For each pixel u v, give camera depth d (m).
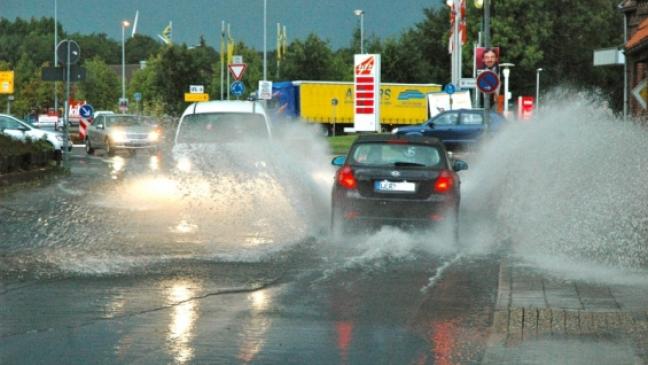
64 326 23.61
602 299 26.91
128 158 107.38
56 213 48.94
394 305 26.64
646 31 95.44
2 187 64.69
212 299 27.28
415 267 33.12
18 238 39.72
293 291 28.62
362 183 39.34
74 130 159.62
